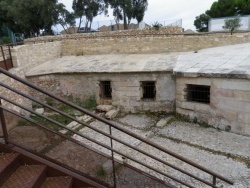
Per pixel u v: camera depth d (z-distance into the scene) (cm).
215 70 702
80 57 1195
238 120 676
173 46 1098
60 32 2672
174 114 854
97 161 344
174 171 525
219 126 723
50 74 958
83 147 341
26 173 288
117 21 2909
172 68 815
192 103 773
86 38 1285
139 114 888
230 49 946
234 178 491
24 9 2284
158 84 849
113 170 331
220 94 695
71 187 306
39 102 271
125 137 702
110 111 882
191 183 479
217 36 1052
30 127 332
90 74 919
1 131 309
